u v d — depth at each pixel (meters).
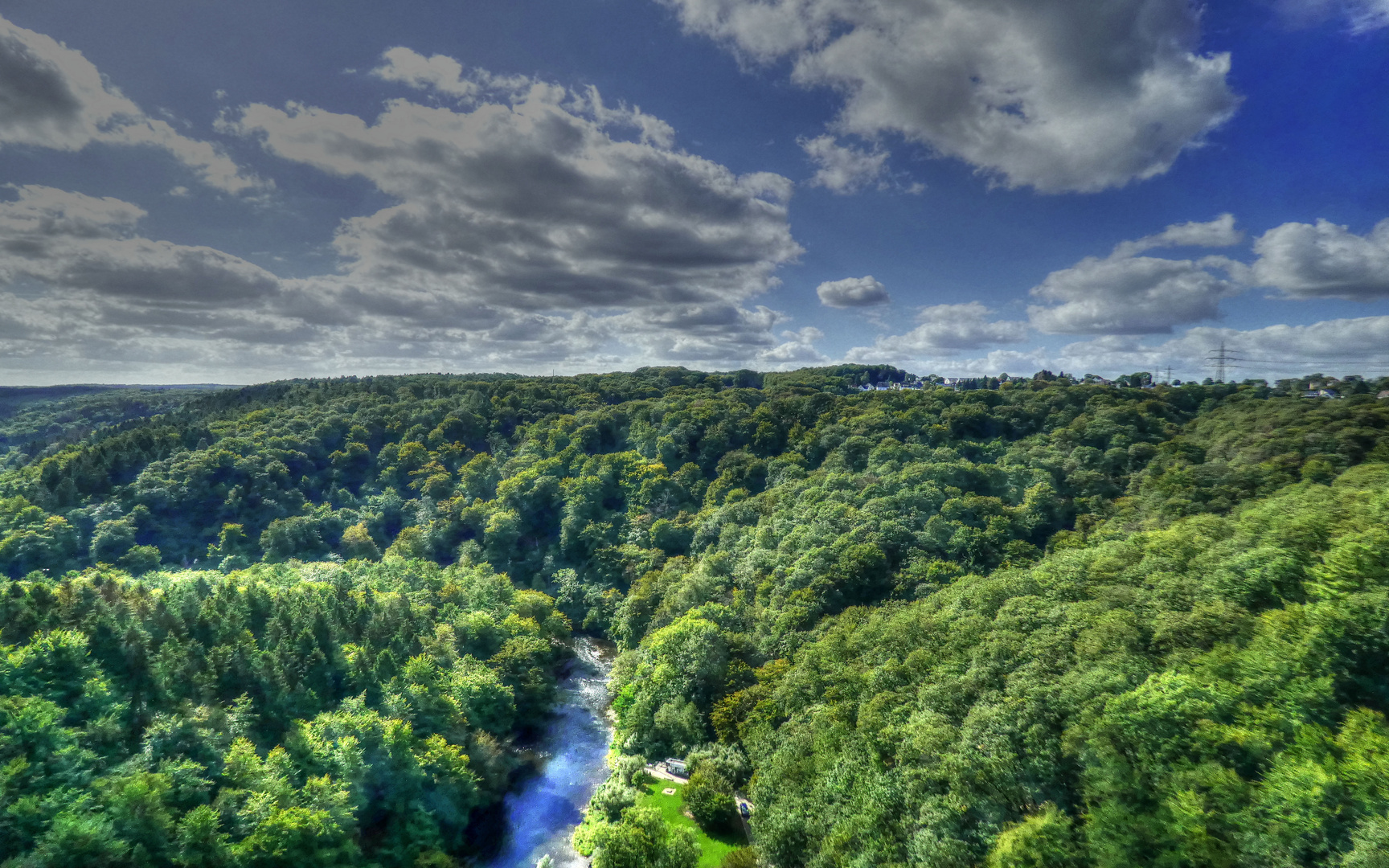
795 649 92.56
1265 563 64.56
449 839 75.88
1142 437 154.88
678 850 61.06
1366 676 48.34
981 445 166.12
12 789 53.53
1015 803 50.97
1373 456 112.75
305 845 61.25
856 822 55.41
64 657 69.00
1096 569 79.31
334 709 83.75
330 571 138.88
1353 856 35.44
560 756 95.56
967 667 67.00
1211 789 42.22
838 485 145.00
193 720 67.81
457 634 109.38
